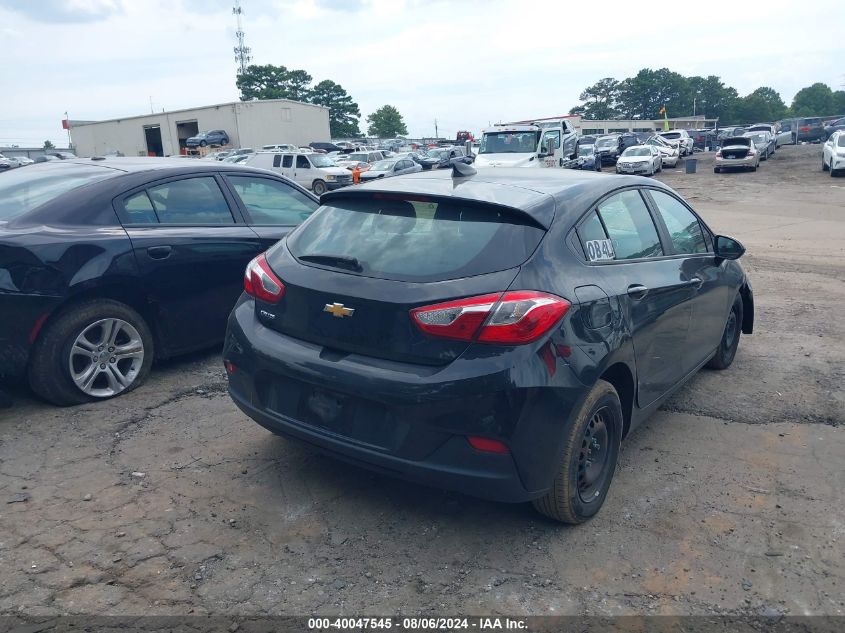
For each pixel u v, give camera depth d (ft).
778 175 98.94
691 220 16.16
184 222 17.53
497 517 11.73
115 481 12.57
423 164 110.93
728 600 9.75
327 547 10.78
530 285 10.23
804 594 9.89
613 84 553.23
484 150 80.02
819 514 11.92
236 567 10.25
